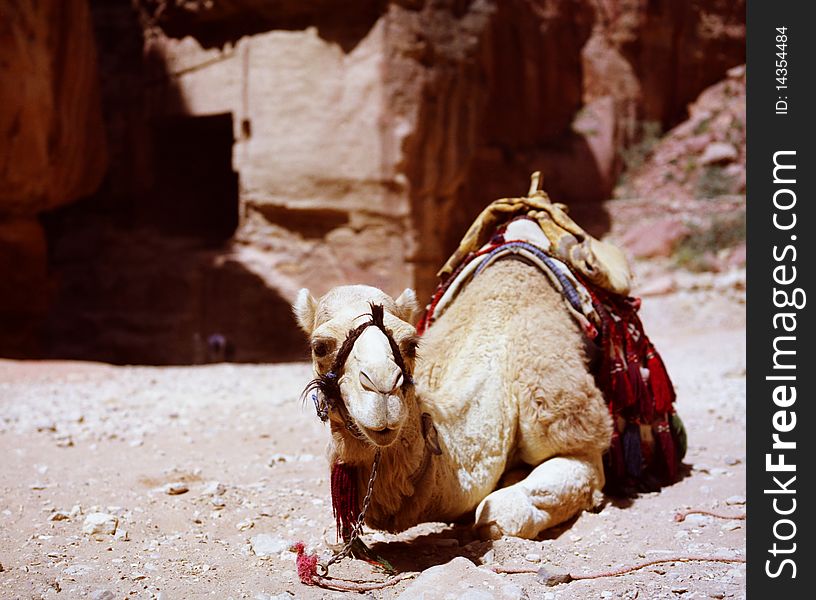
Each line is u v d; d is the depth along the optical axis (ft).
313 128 69.31
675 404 30.07
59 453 22.34
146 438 24.62
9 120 55.21
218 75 72.28
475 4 73.61
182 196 79.71
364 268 69.41
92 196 79.77
